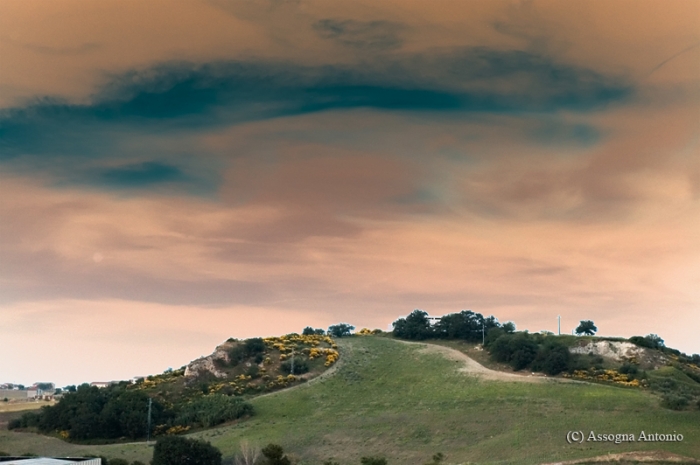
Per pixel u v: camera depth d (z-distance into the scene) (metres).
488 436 100.62
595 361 148.62
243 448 99.38
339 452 101.25
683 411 102.38
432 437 104.50
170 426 124.06
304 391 144.50
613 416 101.62
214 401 134.00
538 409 111.56
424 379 149.62
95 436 119.94
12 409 149.38
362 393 142.38
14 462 72.94
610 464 74.81
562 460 78.94
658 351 154.38
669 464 73.56
